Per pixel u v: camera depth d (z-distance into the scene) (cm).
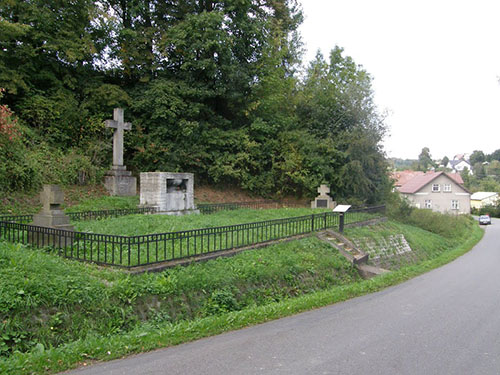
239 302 804
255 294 866
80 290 626
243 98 2444
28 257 702
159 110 2120
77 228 1102
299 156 2506
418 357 515
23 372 433
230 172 2314
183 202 1691
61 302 589
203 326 614
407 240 2009
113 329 599
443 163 15525
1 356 483
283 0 2820
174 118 2198
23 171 1536
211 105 2464
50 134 1936
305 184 2494
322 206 2381
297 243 1266
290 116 2839
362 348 546
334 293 920
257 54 2492
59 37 1984
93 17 2047
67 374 440
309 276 1075
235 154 2414
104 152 2052
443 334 625
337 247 1355
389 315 748
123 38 2208
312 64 3259
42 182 1650
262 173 2541
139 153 2161
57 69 2053
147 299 682
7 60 1886
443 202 5975
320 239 1399
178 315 690
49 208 1016
